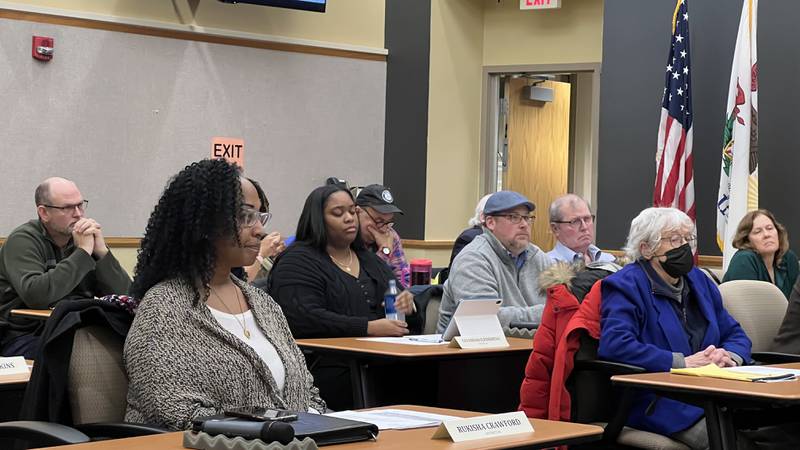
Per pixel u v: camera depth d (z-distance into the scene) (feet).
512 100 34.19
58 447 7.02
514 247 17.30
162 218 9.41
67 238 19.15
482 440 7.64
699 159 27.63
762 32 26.63
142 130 27.55
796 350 16.40
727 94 27.25
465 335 14.46
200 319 9.22
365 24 31.96
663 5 28.40
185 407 8.82
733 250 26.07
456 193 33.17
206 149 28.71
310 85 30.73
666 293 13.79
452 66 32.81
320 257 16.21
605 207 29.14
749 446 13.15
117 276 19.02
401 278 22.88
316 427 7.27
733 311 17.54
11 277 18.58
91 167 26.76
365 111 31.94
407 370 15.83
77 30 26.40
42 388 9.20
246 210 9.47
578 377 13.55
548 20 33.09
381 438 7.64
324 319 15.62
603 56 29.22
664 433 13.01
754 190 26.00
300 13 30.50
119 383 9.45
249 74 29.50
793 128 26.23
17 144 25.57
